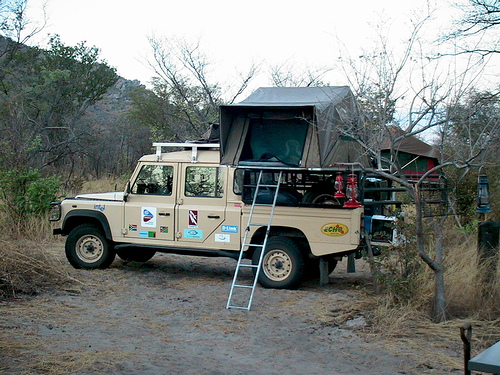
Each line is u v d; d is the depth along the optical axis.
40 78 23.75
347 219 7.81
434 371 4.99
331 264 9.02
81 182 18.14
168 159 8.88
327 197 8.20
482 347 5.54
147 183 9.00
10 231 11.80
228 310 7.07
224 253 8.52
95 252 9.37
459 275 7.06
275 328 6.34
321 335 6.08
